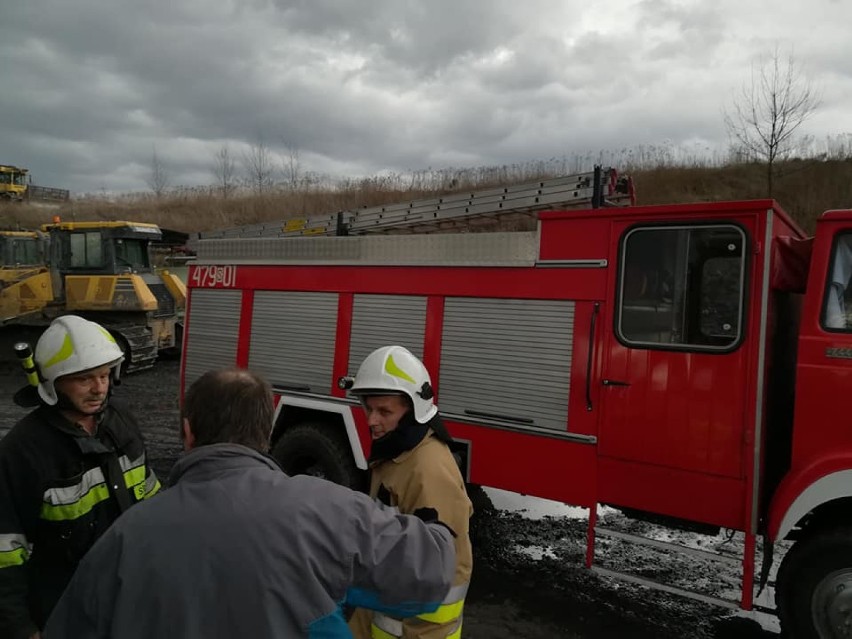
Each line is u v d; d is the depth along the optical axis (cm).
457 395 452
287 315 538
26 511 215
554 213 418
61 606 133
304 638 129
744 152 1706
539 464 417
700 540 500
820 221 339
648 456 377
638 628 386
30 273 1416
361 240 503
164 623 124
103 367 228
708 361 360
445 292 460
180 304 1571
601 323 398
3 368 1406
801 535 347
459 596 221
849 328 329
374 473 248
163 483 652
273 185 3606
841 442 323
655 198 2073
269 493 140
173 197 3700
